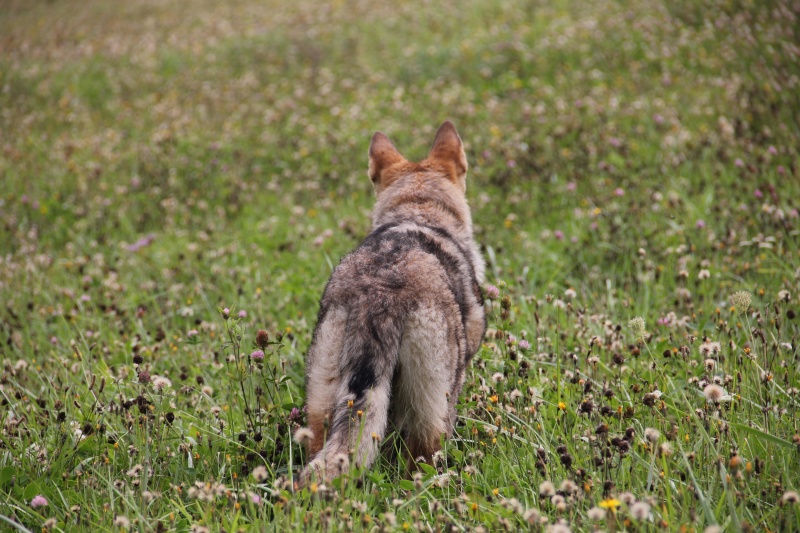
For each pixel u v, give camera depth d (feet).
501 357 54.08
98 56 207.31
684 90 120.78
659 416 44.98
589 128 111.96
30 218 111.55
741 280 65.57
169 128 141.69
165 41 219.82
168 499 40.42
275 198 110.73
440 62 160.97
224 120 144.05
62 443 45.14
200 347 64.08
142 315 71.72
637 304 65.67
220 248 88.58
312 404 41.73
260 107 150.51
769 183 82.48
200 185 116.67
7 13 301.84
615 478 39.06
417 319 41.01
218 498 40.16
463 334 44.32
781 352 50.80
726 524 32.30
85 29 255.09
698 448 40.73
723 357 51.37
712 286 67.46
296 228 94.79
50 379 56.90
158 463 44.70
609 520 32.07
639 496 37.17
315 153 124.26
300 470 41.24
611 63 140.15
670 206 82.17
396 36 187.93
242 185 113.80
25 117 162.61
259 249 88.84
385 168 59.21
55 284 84.69
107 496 41.39
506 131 117.50
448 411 43.16
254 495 37.78
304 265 82.53
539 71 146.61
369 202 103.86
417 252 43.96
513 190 98.48
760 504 36.78
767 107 104.47
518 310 64.34
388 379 39.60
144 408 45.91
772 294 63.67
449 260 46.26
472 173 104.12
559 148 108.17
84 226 105.50
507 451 44.24
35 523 40.14
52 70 194.90
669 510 34.19
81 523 37.76
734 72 121.70
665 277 70.33
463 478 40.98
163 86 177.47
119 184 119.96
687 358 53.72
